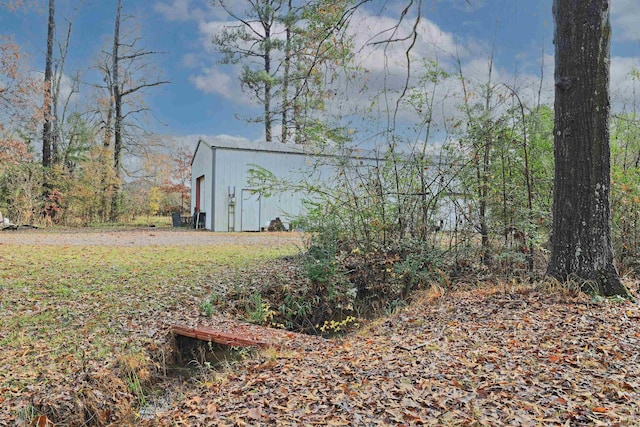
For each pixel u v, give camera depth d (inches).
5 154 718.5
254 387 141.2
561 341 153.5
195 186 935.0
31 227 804.0
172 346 200.7
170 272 315.6
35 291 259.0
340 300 267.9
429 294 249.0
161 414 142.9
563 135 207.3
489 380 125.3
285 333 209.9
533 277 238.4
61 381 153.6
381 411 112.7
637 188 263.6
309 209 344.2
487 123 271.9
